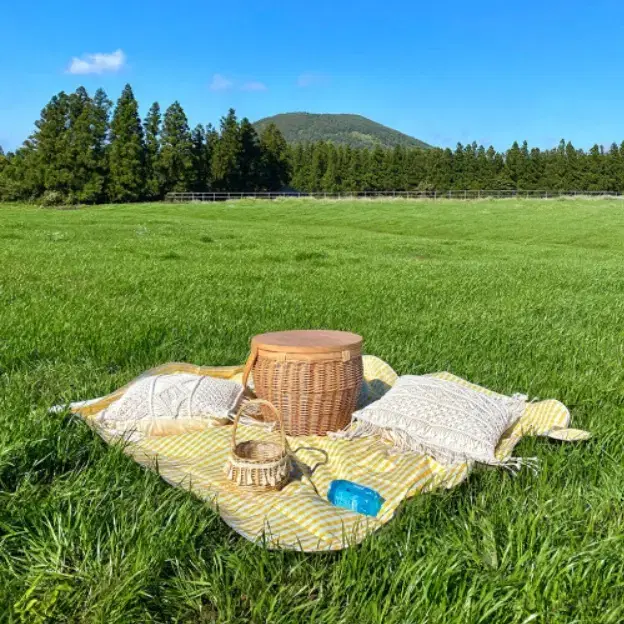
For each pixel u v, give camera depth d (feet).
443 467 12.14
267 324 25.80
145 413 14.05
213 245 71.82
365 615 7.72
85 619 7.58
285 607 7.91
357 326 25.88
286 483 11.18
